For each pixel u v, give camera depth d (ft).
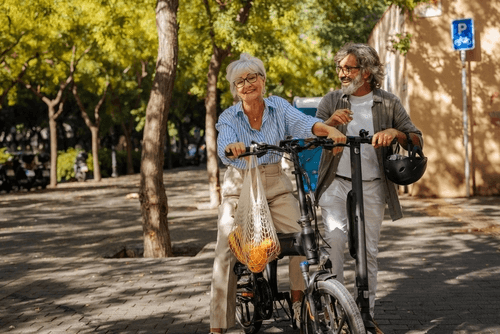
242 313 15.99
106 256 29.84
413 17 48.78
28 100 144.77
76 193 77.00
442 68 48.55
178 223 41.55
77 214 51.06
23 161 86.48
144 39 75.77
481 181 48.39
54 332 17.19
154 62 97.09
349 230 13.52
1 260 29.73
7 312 19.58
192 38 59.41
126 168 138.51
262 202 13.00
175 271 24.81
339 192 15.12
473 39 46.34
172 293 21.07
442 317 17.01
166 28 29.19
